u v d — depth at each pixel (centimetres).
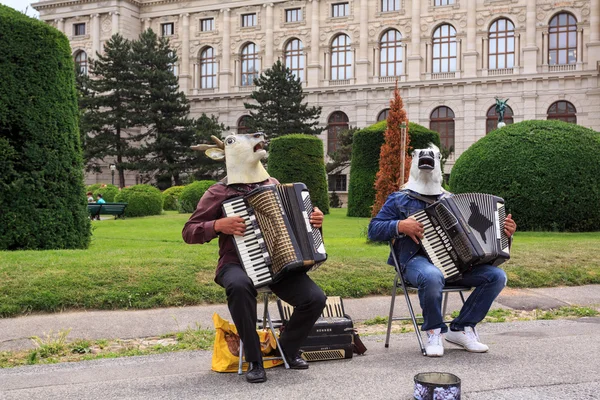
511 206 1661
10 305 684
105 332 639
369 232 539
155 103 4638
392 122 1491
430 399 368
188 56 5494
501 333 616
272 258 437
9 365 528
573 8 4428
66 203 1156
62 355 563
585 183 1628
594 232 1638
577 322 684
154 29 5634
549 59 4522
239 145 479
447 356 508
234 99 5344
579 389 409
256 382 432
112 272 798
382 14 4919
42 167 1115
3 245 1070
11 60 1081
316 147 2891
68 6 5641
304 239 446
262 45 5284
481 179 1697
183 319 689
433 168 532
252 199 444
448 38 4772
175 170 4653
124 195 2767
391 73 4922
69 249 1120
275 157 2888
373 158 2625
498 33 4647
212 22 5478
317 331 498
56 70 1141
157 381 440
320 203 2878
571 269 980
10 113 1078
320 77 5097
